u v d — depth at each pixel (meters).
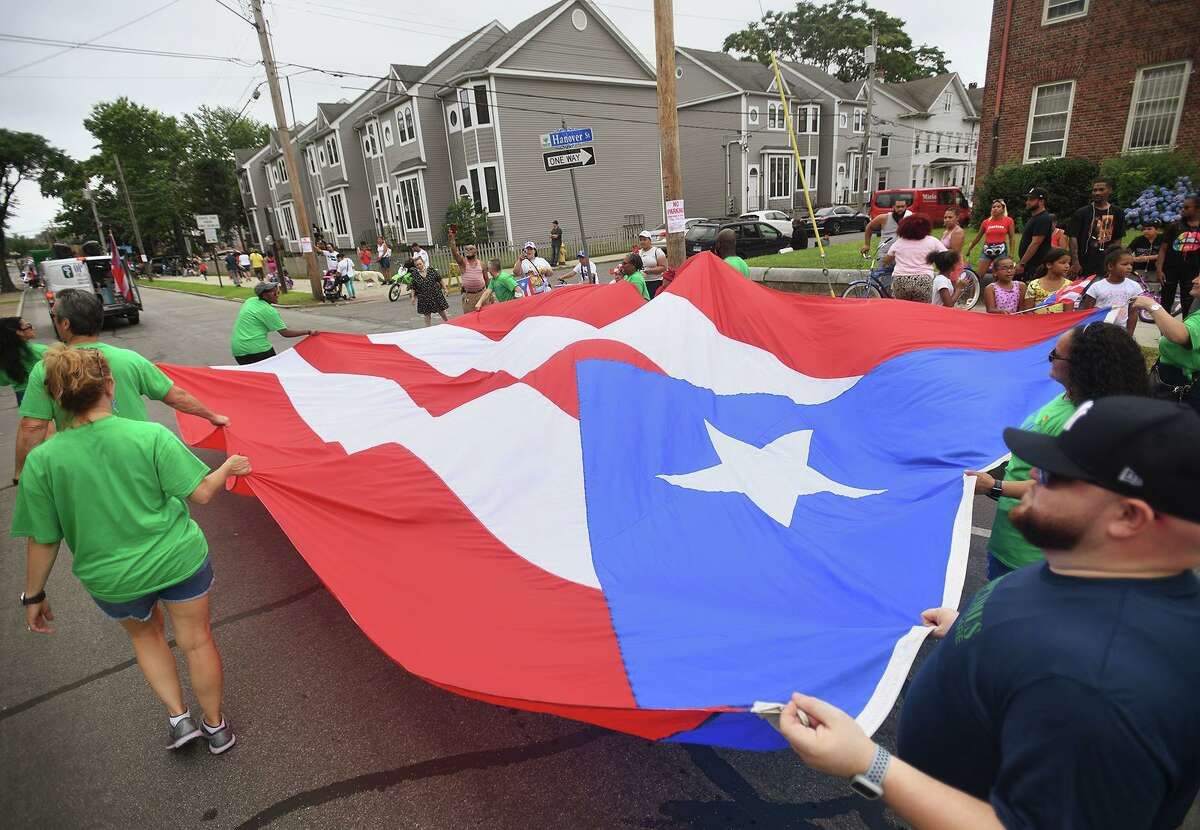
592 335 4.75
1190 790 1.01
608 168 30.36
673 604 2.70
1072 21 14.68
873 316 4.98
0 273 54.66
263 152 45.81
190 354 13.62
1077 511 1.07
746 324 5.11
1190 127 13.60
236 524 5.45
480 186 28.19
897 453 3.88
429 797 2.65
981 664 1.12
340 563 2.96
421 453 3.84
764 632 2.45
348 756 2.89
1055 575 1.13
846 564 2.90
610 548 3.13
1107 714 0.93
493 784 2.70
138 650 2.87
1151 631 0.98
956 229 8.91
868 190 44.75
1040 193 8.63
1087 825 0.95
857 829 2.42
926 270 7.74
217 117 63.81
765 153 38.34
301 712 3.19
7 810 2.72
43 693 3.49
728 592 2.78
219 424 4.21
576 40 28.11
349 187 35.47
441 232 30.56
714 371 4.68
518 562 3.02
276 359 6.09
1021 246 9.04
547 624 2.58
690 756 2.82
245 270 33.94
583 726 3.02
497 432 3.86
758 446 4.07
